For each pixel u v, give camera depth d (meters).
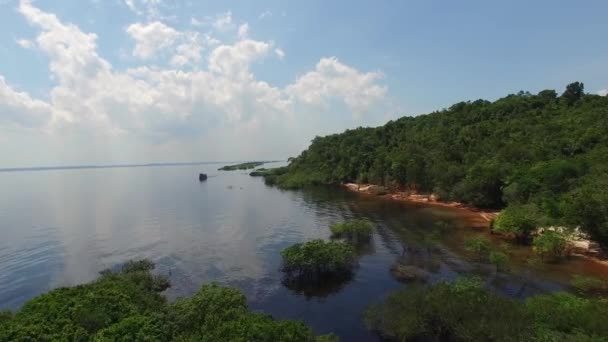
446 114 127.19
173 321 19.17
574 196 42.62
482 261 35.50
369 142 129.62
